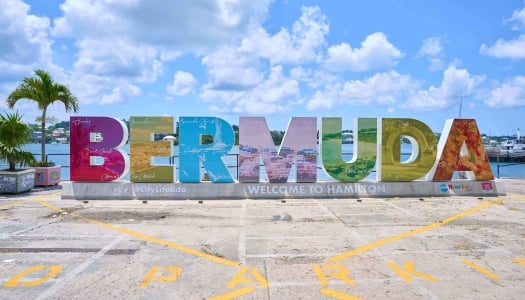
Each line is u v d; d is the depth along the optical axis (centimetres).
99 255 742
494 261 716
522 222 1053
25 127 1554
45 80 1759
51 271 652
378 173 1529
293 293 567
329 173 1504
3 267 671
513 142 6975
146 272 651
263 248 799
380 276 638
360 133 1520
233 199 1425
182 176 1456
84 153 1448
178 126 1462
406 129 1537
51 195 1485
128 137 1489
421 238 880
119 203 1329
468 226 1003
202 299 545
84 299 542
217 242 842
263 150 1480
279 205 1305
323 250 785
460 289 584
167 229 960
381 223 1036
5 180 1486
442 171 1548
